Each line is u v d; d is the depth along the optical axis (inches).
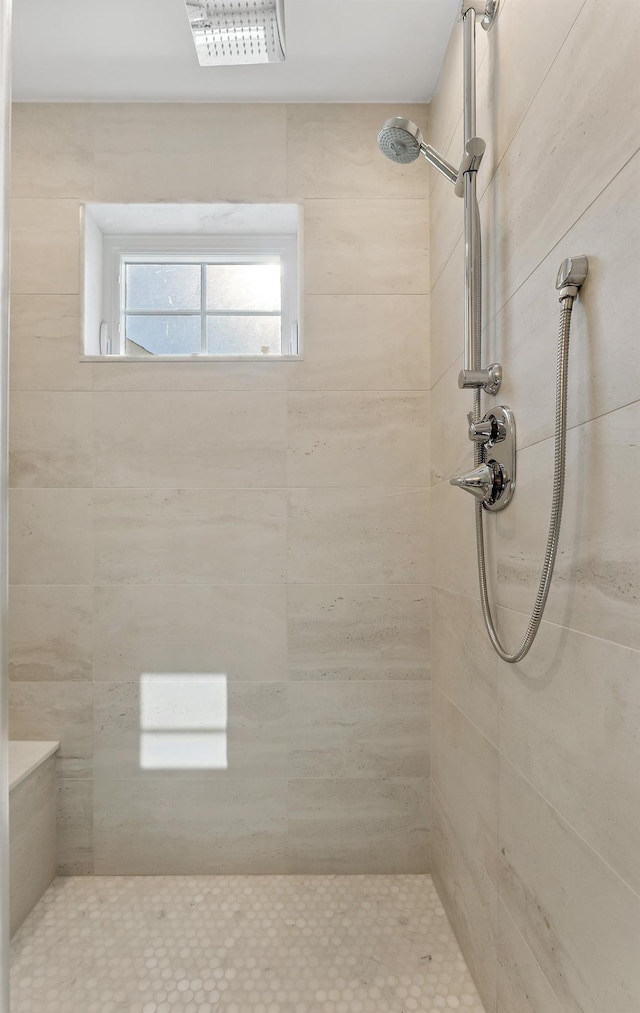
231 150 80.4
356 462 80.1
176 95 79.3
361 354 80.4
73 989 59.5
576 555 37.8
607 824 34.0
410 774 79.4
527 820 45.8
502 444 50.1
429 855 79.4
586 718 36.5
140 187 79.9
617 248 32.7
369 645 79.6
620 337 32.4
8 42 21.1
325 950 64.7
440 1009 56.8
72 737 79.0
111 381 79.7
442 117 74.0
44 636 79.0
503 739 51.1
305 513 79.9
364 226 80.7
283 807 79.4
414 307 80.6
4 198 20.9
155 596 79.4
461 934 64.2
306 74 75.8
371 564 79.9
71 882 77.4
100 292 86.4
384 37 69.9
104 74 75.5
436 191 76.5
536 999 44.2
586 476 36.6
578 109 37.3
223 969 62.0
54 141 79.9
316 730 79.4
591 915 35.8
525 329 46.1
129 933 67.6
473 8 53.3
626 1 31.6
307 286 80.4
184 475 79.7
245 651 79.4
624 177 31.9
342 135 80.8
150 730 79.3
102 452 79.6
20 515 79.2
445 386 71.9
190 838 79.3
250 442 80.0
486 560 55.7
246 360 80.1
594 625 35.5
